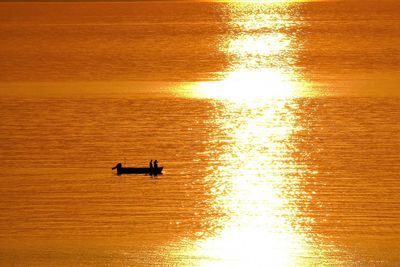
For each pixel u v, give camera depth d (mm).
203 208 190375
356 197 194625
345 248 167375
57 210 189875
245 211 187875
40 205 193250
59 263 162250
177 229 178500
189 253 166625
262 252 166125
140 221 183000
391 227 177125
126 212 188375
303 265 160625
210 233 176625
